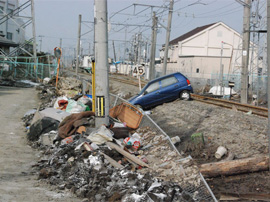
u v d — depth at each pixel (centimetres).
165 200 505
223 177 693
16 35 4644
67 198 529
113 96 1716
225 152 817
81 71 8350
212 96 2778
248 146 857
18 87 2700
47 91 2173
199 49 6134
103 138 746
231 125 1117
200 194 557
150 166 675
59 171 639
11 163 710
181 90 1841
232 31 6072
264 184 648
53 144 837
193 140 916
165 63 3017
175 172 623
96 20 859
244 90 2280
